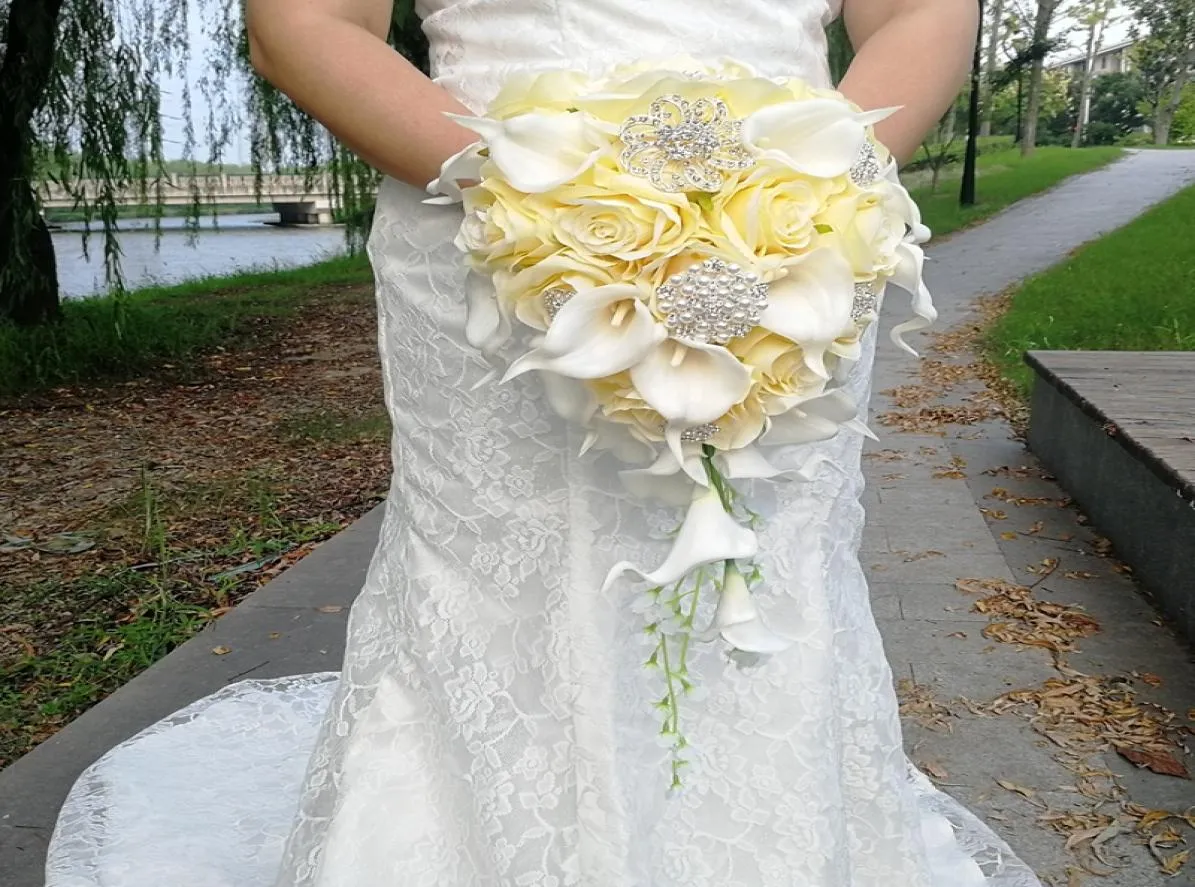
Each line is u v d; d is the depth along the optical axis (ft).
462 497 4.55
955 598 10.71
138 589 12.19
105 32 24.40
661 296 3.08
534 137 3.17
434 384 4.54
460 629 4.59
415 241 4.48
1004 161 107.45
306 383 26.12
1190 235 44.01
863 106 3.92
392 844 4.62
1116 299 30.14
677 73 3.26
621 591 4.33
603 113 3.21
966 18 4.30
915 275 3.49
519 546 4.45
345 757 4.77
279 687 7.88
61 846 6.01
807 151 3.20
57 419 22.03
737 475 3.41
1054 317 28.35
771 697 4.54
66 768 7.67
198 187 28.50
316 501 15.81
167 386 25.46
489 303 3.52
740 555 3.48
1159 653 9.43
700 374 3.19
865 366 4.73
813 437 3.57
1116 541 11.97
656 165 3.10
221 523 14.79
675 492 3.62
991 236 54.75
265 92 26.58
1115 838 6.79
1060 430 14.70
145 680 9.05
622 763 4.34
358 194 26.27
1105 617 10.21
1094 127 169.58
